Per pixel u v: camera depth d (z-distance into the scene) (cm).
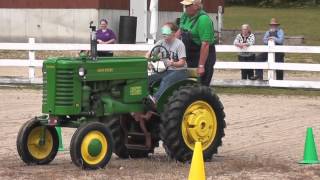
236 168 1528
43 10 4591
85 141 1457
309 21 8094
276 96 2978
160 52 1652
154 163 1593
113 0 4531
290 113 2494
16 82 3334
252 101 2819
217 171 1488
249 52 3238
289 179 1424
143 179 1392
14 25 4675
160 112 1605
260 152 1772
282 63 3162
